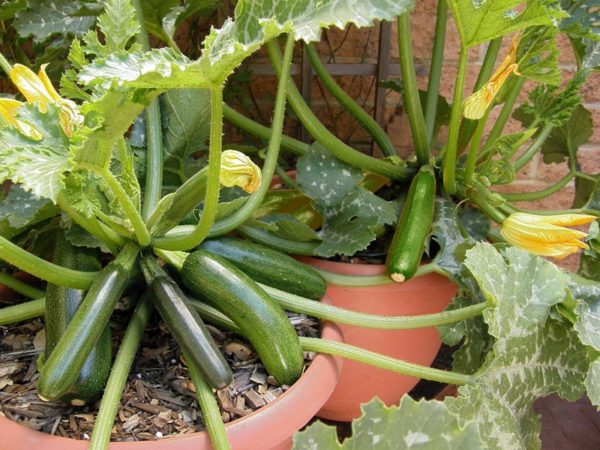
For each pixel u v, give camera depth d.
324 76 1.07
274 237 0.88
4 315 0.69
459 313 0.74
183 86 0.52
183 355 0.69
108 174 0.57
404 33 0.92
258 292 0.68
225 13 1.21
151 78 0.48
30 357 0.70
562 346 0.78
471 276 0.83
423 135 0.97
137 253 0.69
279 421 0.61
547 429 1.09
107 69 0.49
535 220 0.77
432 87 1.05
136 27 0.64
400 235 0.83
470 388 0.69
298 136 1.30
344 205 0.91
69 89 0.65
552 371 0.78
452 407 0.66
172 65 0.48
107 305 0.61
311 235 0.86
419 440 0.55
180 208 0.69
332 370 0.69
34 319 0.77
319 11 0.49
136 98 0.50
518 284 0.74
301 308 0.74
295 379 0.67
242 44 0.49
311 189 0.93
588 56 0.96
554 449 1.05
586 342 0.71
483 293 0.77
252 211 0.80
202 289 0.69
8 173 0.50
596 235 0.89
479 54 1.28
